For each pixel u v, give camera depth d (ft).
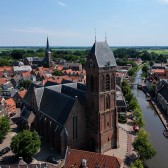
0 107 479.00
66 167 241.55
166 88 622.54
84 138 352.08
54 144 354.54
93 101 329.93
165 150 355.77
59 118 344.08
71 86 449.48
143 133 326.24
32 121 410.52
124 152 336.08
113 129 345.92
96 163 232.73
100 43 325.21
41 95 418.51
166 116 513.45
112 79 334.44
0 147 356.79
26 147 302.45
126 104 543.80
